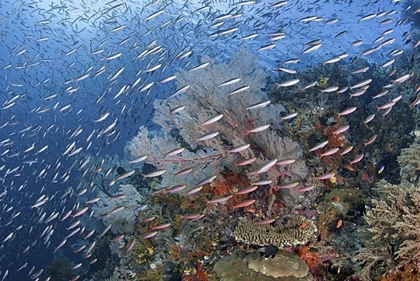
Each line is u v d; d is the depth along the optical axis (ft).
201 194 3.88
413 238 2.52
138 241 4.23
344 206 3.68
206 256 3.64
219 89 4.13
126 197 4.52
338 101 5.55
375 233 2.74
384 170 4.54
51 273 7.64
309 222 3.29
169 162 3.95
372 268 2.87
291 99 5.73
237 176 3.86
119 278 4.20
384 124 5.23
